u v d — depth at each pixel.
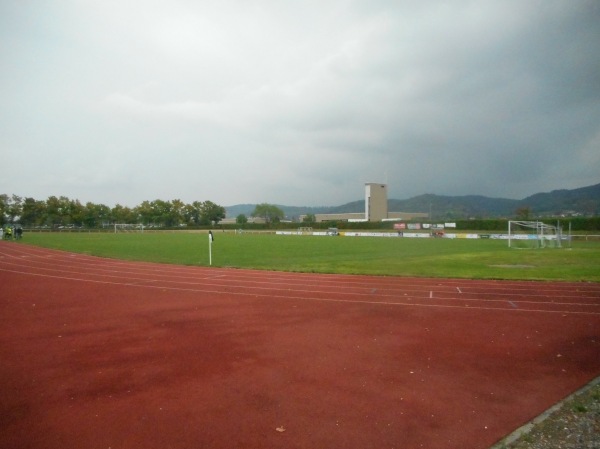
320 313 12.50
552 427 5.52
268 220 149.12
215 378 7.22
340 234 86.12
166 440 5.19
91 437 5.27
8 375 7.37
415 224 92.94
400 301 14.42
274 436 5.30
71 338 9.73
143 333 10.18
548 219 75.75
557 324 11.16
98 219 125.94
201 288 17.17
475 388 6.85
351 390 6.73
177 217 139.12
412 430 5.48
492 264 26.86
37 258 30.98
